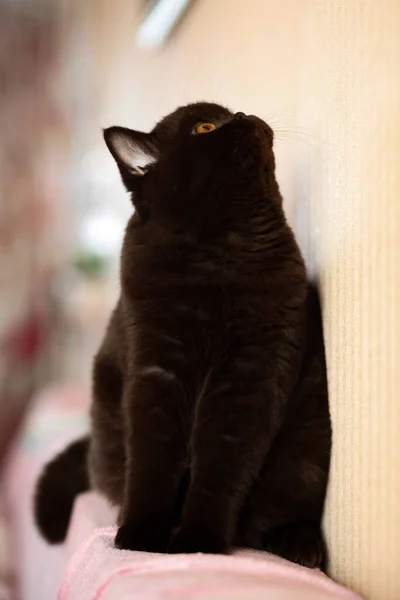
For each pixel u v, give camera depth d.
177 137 0.88
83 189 2.20
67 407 1.43
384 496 0.71
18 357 2.11
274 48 0.95
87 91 2.27
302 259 0.84
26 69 2.22
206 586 0.66
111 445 0.92
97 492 0.96
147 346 0.84
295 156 0.91
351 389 0.75
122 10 1.87
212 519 0.78
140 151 0.89
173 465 0.83
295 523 0.82
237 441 0.80
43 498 1.03
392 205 0.69
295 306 0.82
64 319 2.15
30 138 2.22
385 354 0.70
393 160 0.69
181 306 0.83
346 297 0.76
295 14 0.90
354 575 0.74
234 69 1.07
